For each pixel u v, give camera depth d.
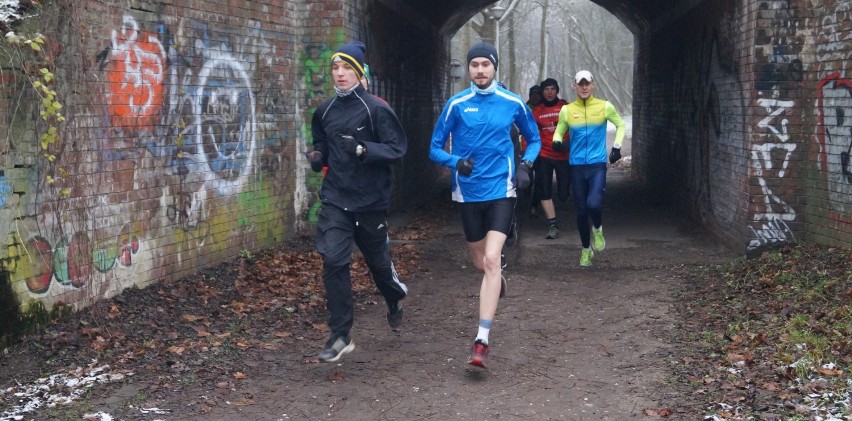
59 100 5.60
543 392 4.93
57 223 5.67
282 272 7.92
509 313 6.80
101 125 6.11
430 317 6.71
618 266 8.64
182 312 6.38
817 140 7.98
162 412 4.51
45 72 5.17
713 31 10.12
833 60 7.67
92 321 5.84
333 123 5.17
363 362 5.51
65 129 5.64
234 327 6.11
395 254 9.39
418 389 4.99
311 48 9.65
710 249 9.34
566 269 8.57
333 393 4.91
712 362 5.29
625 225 11.47
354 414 4.59
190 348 5.58
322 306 6.84
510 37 37.91
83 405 4.54
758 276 7.41
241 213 8.35
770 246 8.29
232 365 5.33
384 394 4.90
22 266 5.36
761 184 8.27
